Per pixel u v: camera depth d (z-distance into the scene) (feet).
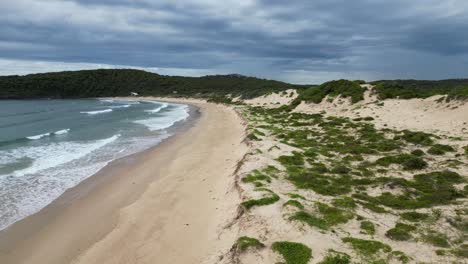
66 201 49.47
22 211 45.60
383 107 121.39
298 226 32.50
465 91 96.53
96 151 85.15
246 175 48.98
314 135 89.10
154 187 54.90
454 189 42.09
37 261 33.35
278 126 108.58
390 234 31.04
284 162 57.67
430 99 113.70
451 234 31.17
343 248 28.71
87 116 183.62
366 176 50.52
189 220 40.73
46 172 64.69
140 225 40.32
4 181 58.29
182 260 31.83
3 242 37.09
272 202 38.17
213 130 122.72
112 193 52.95
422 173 50.34
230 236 34.01
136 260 32.42
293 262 26.91
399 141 73.41
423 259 27.09
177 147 90.84
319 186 45.32
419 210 37.04
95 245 35.91
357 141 76.54
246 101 272.31
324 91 161.89
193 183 55.52
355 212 36.50
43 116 181.78
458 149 62.34
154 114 201.16
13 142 96.48
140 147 91.35
